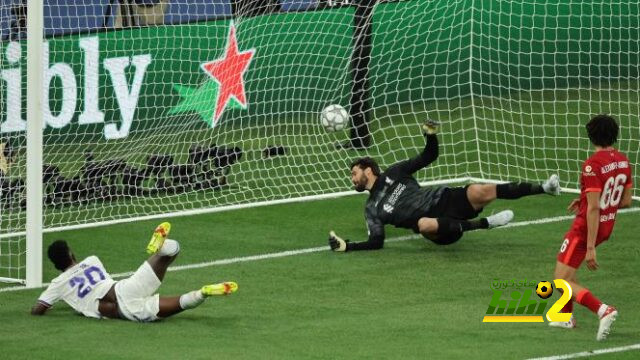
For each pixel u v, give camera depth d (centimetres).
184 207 4525
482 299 3191
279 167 5022
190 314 3080
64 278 3083
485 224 3628
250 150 5088
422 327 2920
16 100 5216
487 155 5050
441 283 3359
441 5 5981
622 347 2723
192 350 2731
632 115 5422
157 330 2920
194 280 3488
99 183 4766
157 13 5872
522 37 5972
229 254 3791
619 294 3216
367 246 3738
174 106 5800
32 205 3478
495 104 5772
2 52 5178
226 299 3241
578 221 2855
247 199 4600
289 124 5625
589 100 5672
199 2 5800
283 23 5756
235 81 5647
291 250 3816
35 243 3484
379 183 3778
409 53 5928
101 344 2797
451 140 5281
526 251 3700
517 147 5141
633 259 3569
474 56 6003
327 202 4503
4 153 4741
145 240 4038
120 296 3012
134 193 4778
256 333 2886
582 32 5944
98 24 5988
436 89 5972
